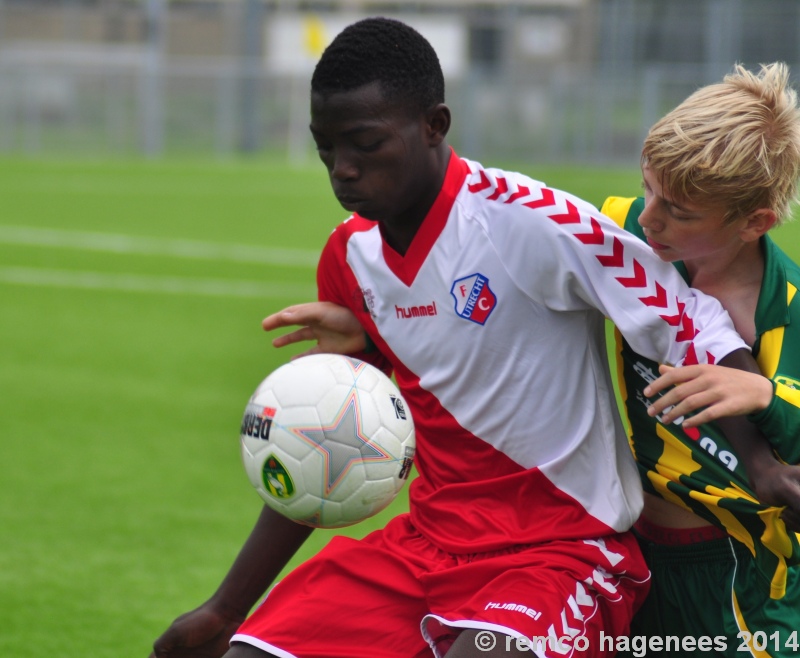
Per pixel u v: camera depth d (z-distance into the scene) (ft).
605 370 33.53
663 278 31.19
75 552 57.16
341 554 33.73
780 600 32.63
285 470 32.27
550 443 32.55
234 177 296.30
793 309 30.91
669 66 342.23
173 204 232.32
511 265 31.78
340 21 401.70
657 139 29.63
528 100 329.72
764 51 327.26
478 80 329.72
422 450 34.76
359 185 30.55
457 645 30.04
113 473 70.44
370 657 32.89
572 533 32.12
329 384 32.40
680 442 33.40
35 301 130.31
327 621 32.99
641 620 35.45
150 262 160.45
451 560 32.99
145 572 54.70
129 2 394.11
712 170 28.76
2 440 76.84
